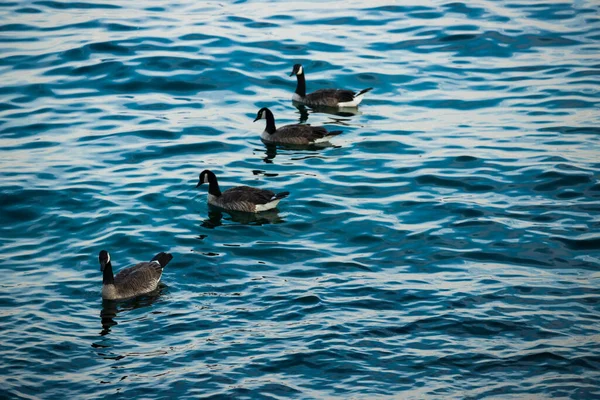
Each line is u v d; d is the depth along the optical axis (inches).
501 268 787.4
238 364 646.5
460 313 710.5
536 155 1018.7
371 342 671.8
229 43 1373.0
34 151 1042.1
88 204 921.5
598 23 1441.9
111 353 665.6
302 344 670.5
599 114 1127.0
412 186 960.9
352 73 1282.0
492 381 622.2
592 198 917.2
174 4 1558.8
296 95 1220.5
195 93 1224.8
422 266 795.4
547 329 685.3
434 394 607.8
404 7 1540.4
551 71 1267.2
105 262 746.8
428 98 1202.6
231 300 741.3
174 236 861.2
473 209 901.2
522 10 1509.6
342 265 800.9
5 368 642.8
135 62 1293.1
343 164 1023.6
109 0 1569.9
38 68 1269.7
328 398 604.7
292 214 906.1
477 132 1091.9
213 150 1065.5
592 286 750.5
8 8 1502.2
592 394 605.0
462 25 1444.4
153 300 745.6
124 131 1101.7
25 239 855.1
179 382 625.6
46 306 734.5
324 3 1572.3
